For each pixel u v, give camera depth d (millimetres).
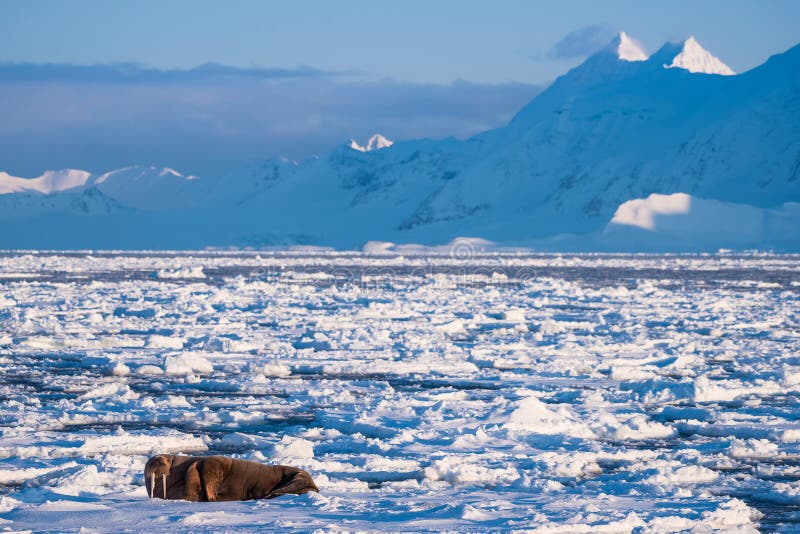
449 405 56219
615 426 50375
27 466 40344
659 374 73250
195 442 45844
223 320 115125
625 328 109812
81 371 71938
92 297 153625
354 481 38406
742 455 45281
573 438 47625
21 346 85938
